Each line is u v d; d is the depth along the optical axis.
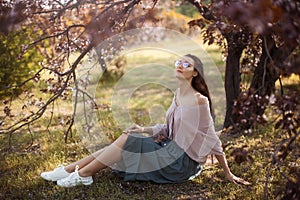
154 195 3.32
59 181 3.44
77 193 3.29
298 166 3.71
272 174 3.65
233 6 1.73
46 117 5.77
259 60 4.40
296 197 2.40
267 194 3.22
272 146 4.43
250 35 3.97
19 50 6.91
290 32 1.81
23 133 5.04
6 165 3.98
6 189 3.43
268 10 1.75
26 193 3.36
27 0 3.20
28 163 4.02
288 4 1.89
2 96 6.78
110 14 3.36
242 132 4.98
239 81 4.91
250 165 3.88
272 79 4.14
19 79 6.94
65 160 4.10
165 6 7.84
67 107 6.49
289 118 2.40
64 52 4.17
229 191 3.38
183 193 3.38
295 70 2.03
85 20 4.87
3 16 2.27
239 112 2.38
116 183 3.51
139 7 4.88
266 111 5.89
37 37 6.38
